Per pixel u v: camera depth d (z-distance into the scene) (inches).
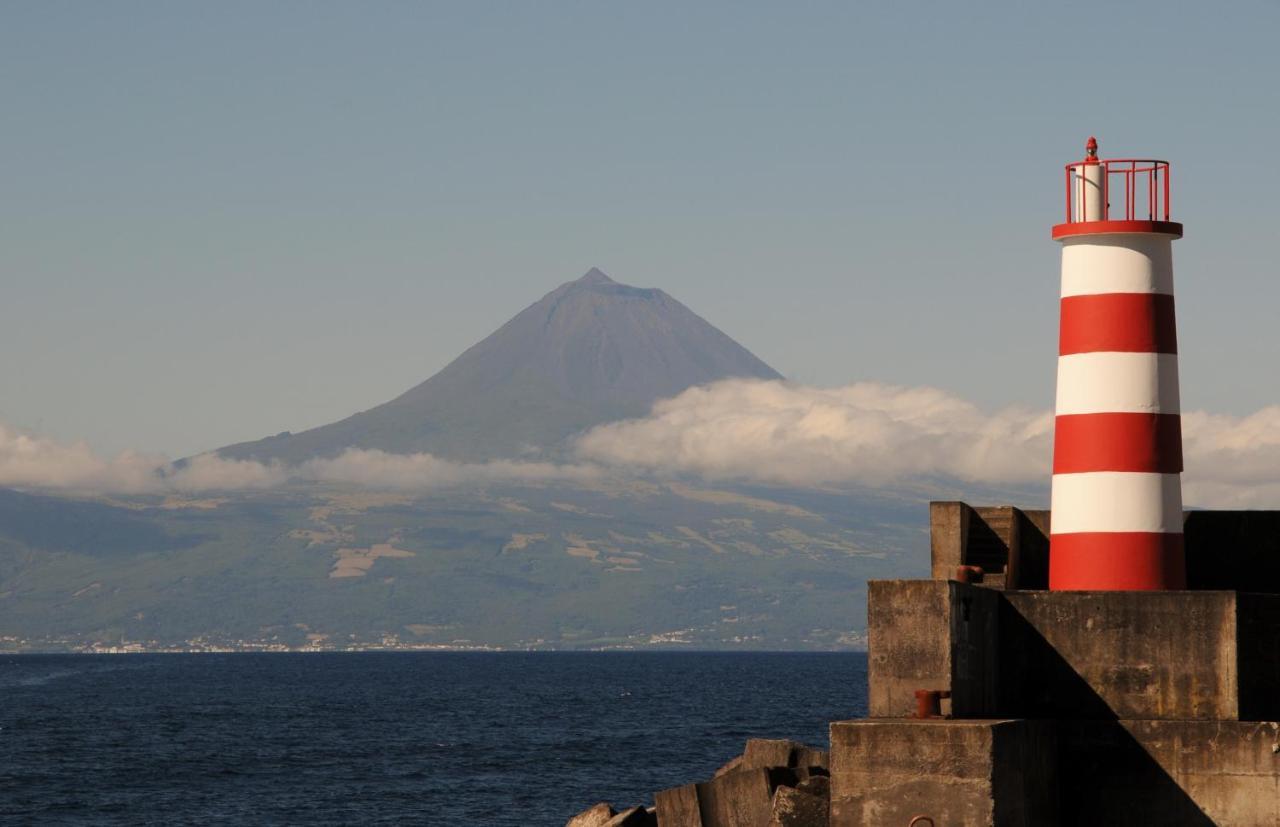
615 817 2043.6
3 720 7111.2
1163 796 1471.5
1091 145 1692.9
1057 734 1498.5
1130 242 1642.5
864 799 1330.0
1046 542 1876.2
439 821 3479.3
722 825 1817.2
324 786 4180.6
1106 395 1637.6
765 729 6254.9
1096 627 1517.0
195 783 4284.0
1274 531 1781.5
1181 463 1656.0
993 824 1295.5
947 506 1777.8
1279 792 1433.3
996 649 1530.5
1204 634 1486.2
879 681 1400.1
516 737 5920.3
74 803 3846.0
